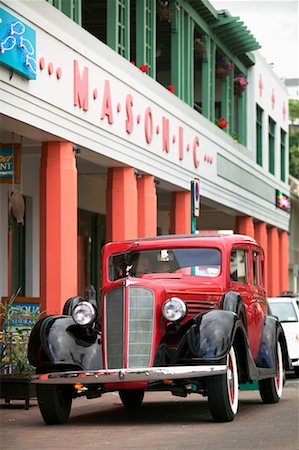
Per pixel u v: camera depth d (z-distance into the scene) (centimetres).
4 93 2155
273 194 5688
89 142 2695
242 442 1389
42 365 1639
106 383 1633
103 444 1403
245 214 4978
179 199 3831
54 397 1659
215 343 1596
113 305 1631
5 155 2438
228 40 4438
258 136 5425
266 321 2000
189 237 1812
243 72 5003
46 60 2384
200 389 1712
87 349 1652
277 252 5847
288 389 2448
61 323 1667
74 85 2572
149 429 1578
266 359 1948
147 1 3369
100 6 3619
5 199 3031
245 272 1881
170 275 1770
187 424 1639
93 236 4216
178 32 3709
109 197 3109
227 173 4459
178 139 3631
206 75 4197
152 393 2322
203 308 1705
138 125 3144
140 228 3306
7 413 1889
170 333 1636
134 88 3095
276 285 5781
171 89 3616
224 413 1641
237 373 1730
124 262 1812
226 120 4641
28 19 2253
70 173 2562
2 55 2106
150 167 3288
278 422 1652
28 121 2288
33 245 3397
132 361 1611
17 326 2217
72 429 1605
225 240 1805
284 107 6212
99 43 2772
